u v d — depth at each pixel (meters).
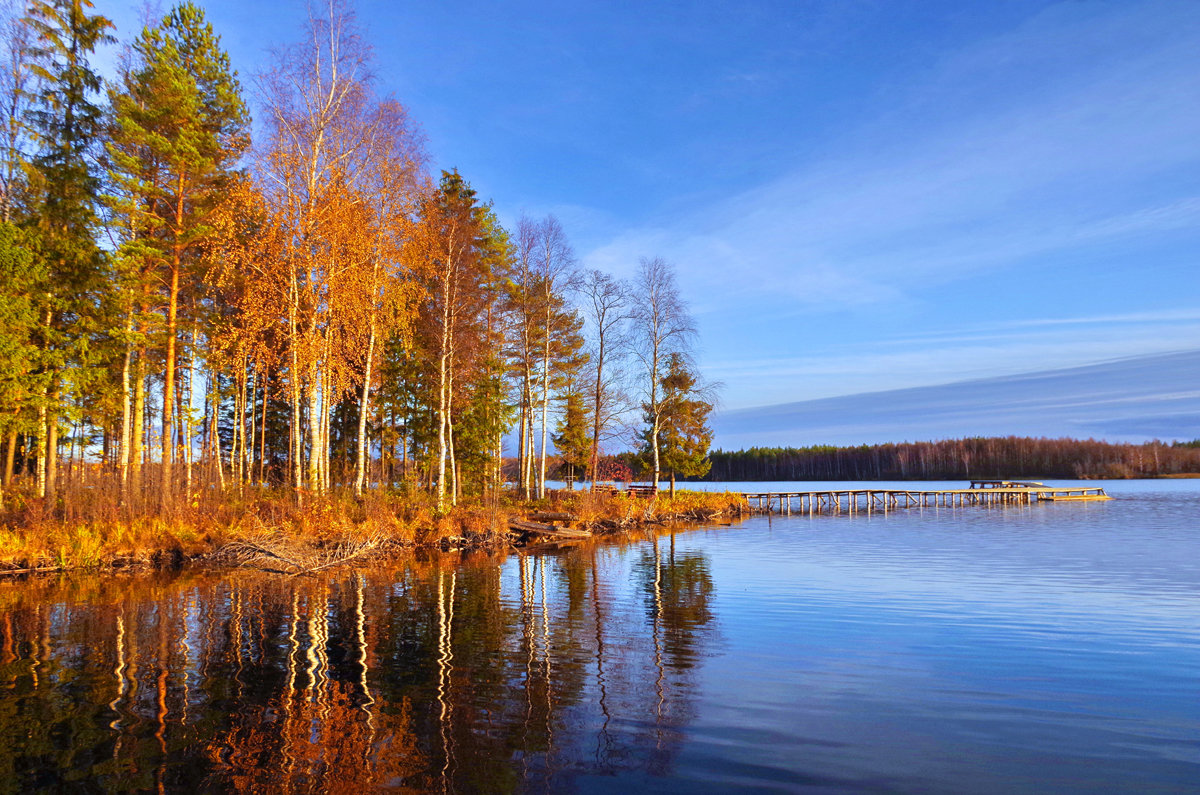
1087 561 20.00
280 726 7.04
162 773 5.91
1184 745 6.60
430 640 10.79
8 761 6.15
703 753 6.38
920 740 6.72
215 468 33.53
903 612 12.92
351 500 23.41
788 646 10.43
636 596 14.75
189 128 22.00
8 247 18.31
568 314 38.16
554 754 6.35
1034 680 8.68
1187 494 64.06
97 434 33.59
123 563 18.47
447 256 26.86
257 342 22.28
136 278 21.59
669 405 41.25
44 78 20.91
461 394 30.81
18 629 11.42
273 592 15.16
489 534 25.31
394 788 5.64
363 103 22.78
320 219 21.38
